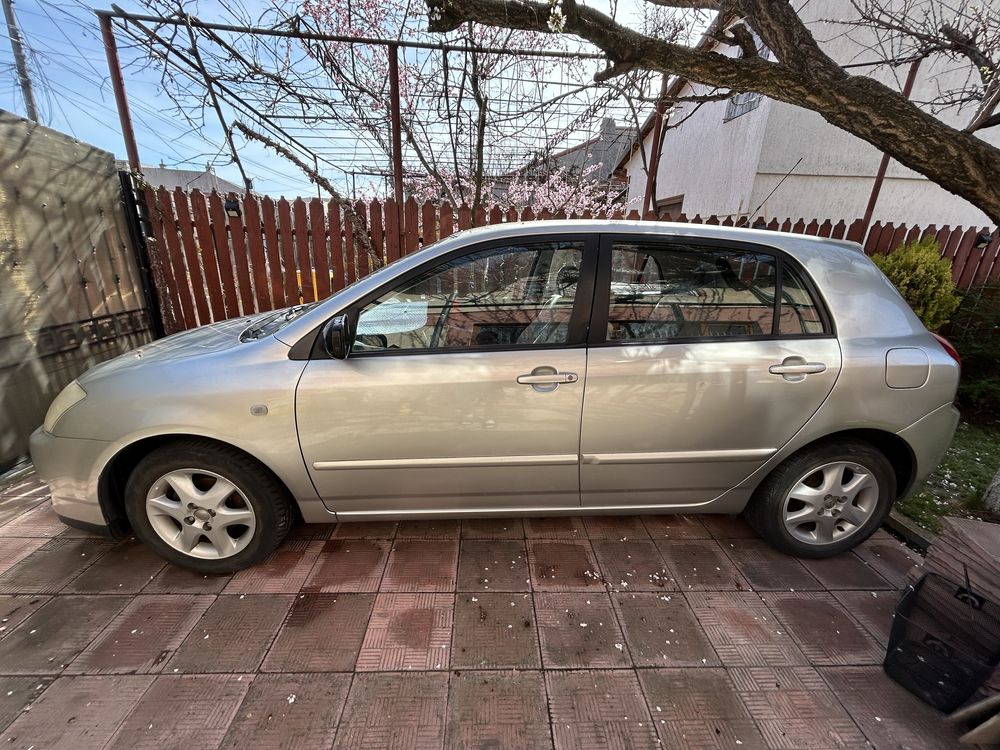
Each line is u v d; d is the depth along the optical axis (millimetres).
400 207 4758
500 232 2209
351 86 4605
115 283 4105
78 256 3703
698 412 2182
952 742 1607
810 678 1839
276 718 1639
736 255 2254
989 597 1623
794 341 2207
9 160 3104
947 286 4500
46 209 3406
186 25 3811
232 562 2277
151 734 1577
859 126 2602
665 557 2494
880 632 2061
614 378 2113
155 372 2102
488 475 2248
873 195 5457
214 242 4668
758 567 2434
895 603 2229
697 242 2232
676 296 2203
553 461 2225
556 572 2367
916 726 1663
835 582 2344
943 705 1684
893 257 4730
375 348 2123
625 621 2082
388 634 1982
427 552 2486
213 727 1604
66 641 1922
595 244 2191
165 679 1771
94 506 2207
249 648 1906
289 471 2160
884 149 2643
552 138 5512
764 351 2174
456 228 4883
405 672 1818
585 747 1576
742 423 2215
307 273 4859
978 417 4613
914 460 2367
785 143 6996
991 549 1650
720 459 2279
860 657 1934
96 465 2125
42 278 3367
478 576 2322
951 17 5465
